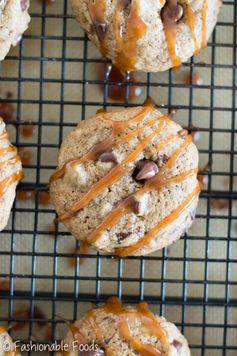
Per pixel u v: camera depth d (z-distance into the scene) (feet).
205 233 1.34
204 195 1.31
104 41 1.19
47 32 1.33
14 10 1.16
